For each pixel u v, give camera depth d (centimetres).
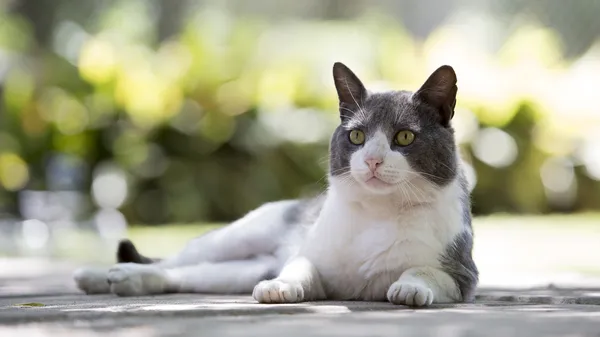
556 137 1628
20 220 1473
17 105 1525
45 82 1570
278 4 2978
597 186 1667
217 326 306
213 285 504
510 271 750
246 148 1439
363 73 1695
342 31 1992
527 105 1608
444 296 423
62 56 1628
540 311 371
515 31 2398
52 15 2352
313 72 1598
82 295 493
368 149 434
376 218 439
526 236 1202
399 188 431
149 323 314
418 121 445
